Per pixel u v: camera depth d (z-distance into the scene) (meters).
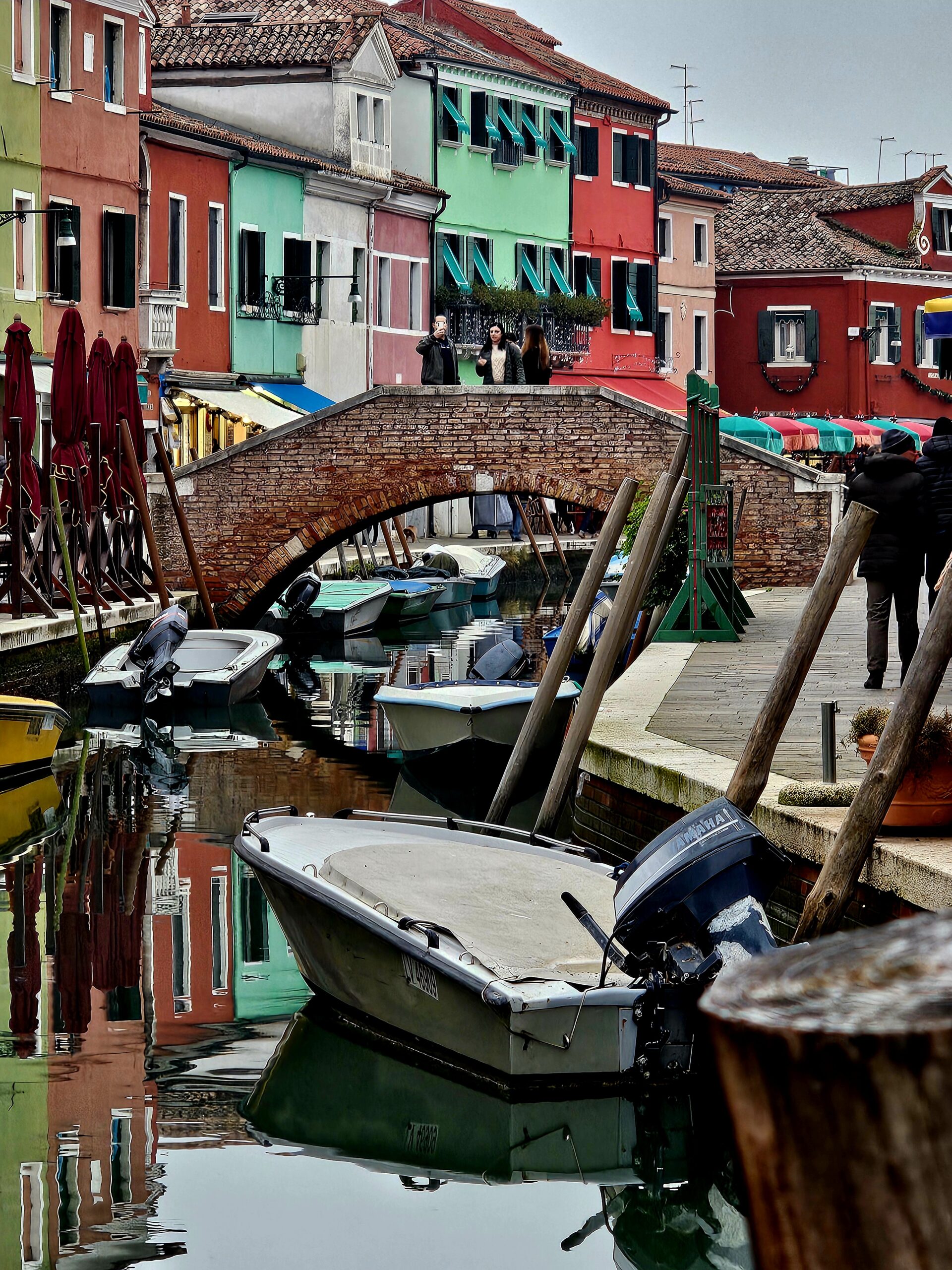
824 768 11.52
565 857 11.84
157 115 45.00
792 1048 0.86
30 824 17.47
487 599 48.22
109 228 41.66
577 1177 8.27
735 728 15.38
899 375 77.00
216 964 12.05
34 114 38.84
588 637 26.88
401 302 58.00
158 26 56.09
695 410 23.47
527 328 36.34
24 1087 9.35
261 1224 7.55
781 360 75.62
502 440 35.62
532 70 63.47
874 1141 0.86
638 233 69.25
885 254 77.12
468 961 9.29
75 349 29.39
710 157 88.38
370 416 35.94
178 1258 7.15
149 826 17.38
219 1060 9.87
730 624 23.55
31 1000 11.16
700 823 8.70
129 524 33.03
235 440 45.78
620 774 14.09
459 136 60.34
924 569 20.48
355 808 18.58
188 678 26.41
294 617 37.72
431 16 68.56
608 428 35.28
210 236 48.12
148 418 43.88
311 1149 8.48
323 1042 10.16
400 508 36.09
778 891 11.05
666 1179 8.23
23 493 27.06
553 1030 8.79
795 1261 0.87
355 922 9.96
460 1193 8.02
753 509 34.31
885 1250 0.86
